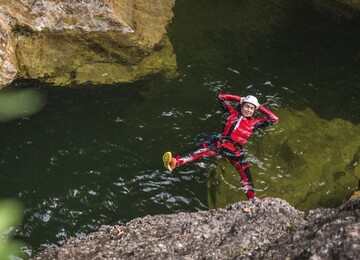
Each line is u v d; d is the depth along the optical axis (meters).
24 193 9.90
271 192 10.23
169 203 9.94
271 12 17.06
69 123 11.62
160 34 13.31
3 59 11.77
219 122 11.98
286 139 11.48
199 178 10.49
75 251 7.12
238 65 14.24
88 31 12.28
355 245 5.89
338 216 6.82
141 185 10.27
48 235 9.09
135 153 11.00
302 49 15.45
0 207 6.95
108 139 11.30
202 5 16.81
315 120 12.23
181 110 12.25
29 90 12.23
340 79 14.40
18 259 8.52
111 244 7.25
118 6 12.75
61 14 12.20
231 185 10.35
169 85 13.03
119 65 12.92
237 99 11.14
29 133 11.28
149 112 12.09
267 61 14.66
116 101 12.33
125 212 9.70
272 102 12.99
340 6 17.66
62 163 10.66
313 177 10.60
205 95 12.85
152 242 7.19
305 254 6.10
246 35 15.70
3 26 11.78
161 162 10.82
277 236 7.00
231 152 10.59
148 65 13.30
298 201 10.12
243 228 7.23
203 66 13.93
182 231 7.40
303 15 17.14
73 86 12.51
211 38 15.27
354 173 10.74
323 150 11.23
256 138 11.46
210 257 6.64
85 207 9.73
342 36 16.34
